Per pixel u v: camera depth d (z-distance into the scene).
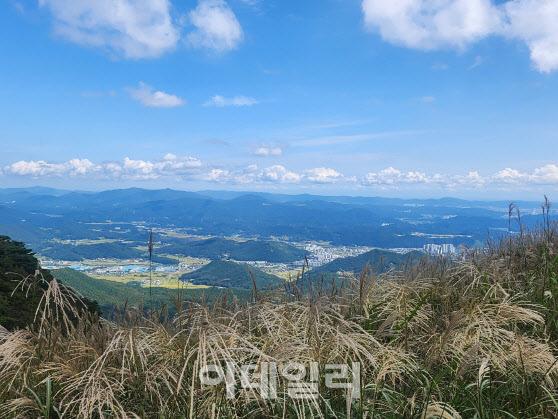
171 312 2.79
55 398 2.30
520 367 2.38
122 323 2.72
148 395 2.37
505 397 2.40
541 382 2.23
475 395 2.24
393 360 2.24
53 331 2.54
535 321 2.95
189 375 2.25
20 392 2.27
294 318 2.84
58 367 2.38
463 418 2.21
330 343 2.20
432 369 2.54
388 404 2.07
